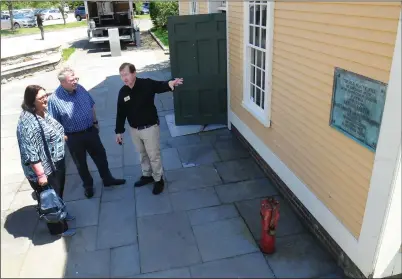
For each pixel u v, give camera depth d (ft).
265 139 16.33
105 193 15.42
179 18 20.03
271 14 13.96
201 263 11.39
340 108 10.34
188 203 14.55
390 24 8.14
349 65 9.73
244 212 13.85
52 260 11.67
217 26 20.20
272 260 11.43
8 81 36.42
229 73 20.92
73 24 95.50
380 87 8.68
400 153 8.25
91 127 14.38
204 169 17.34
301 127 12.82
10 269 11.29
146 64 44.80
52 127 12.00
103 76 38.01
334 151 10.91
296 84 12.84
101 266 11.39
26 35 69.05
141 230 13.01
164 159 18.49
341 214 10.83
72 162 18.30
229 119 21.91
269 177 16.30
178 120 22.52
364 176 9.64
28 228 13.25
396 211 8.93
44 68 41.14
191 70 21.26
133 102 13.67
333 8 10.12
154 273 11.05
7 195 15.46
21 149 11.48
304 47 11.99
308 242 12.25
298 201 13.58
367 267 9.75
